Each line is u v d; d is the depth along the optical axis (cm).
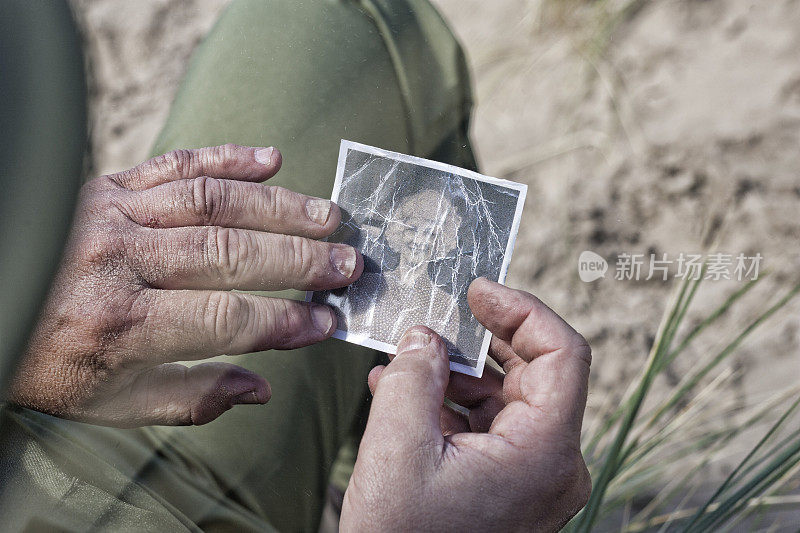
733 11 171
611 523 146
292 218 77
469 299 80
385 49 102
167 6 186
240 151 80
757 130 163
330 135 96
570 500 76
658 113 169
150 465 74
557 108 172
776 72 166
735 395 153
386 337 86
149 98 180
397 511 68
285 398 90
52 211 32
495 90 176
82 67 36
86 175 35
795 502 139
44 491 61
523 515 71
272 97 96
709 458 147
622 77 172
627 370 158
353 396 96
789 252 158
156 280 71
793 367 153
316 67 98
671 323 132
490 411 87
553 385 73
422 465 68
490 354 89
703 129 166
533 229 167
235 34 102
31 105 33
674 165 165
